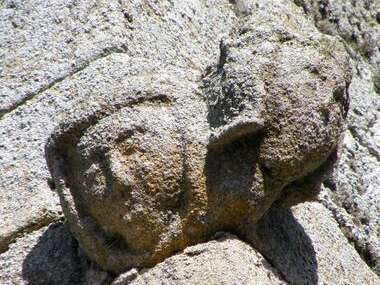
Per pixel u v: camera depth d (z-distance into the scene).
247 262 1.86
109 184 1.87
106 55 2.33
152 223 1.86
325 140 1.88
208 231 1.88
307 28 2.04
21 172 2.17
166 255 1.87
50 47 2.38
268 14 1.98
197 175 1.88
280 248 1.99
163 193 1.87
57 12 2.43
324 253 2.17
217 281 1.81
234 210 1.88
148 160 1.87
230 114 1.87
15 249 2.05
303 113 1.87
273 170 1.87
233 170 1.87
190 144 1.89
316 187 1.94
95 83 1.98
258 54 1.90
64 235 2.04
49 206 2.10
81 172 1.90
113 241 1.90
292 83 1.88
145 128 1.89
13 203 2.11
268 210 1.97
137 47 2.36
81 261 2.00
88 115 1.90
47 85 2.32
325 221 2.30
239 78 1.88
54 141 1.93
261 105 1.86
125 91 1.92
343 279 2.16
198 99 1.95
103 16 2.39
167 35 2.44
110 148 1.88
